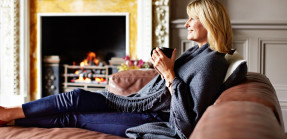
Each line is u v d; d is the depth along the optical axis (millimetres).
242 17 3322
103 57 3990
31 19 3674
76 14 3576
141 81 2031
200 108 1144
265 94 953
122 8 3480
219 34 1292
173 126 1244
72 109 1428
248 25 3227
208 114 651
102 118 1398
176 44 3381
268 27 3197
